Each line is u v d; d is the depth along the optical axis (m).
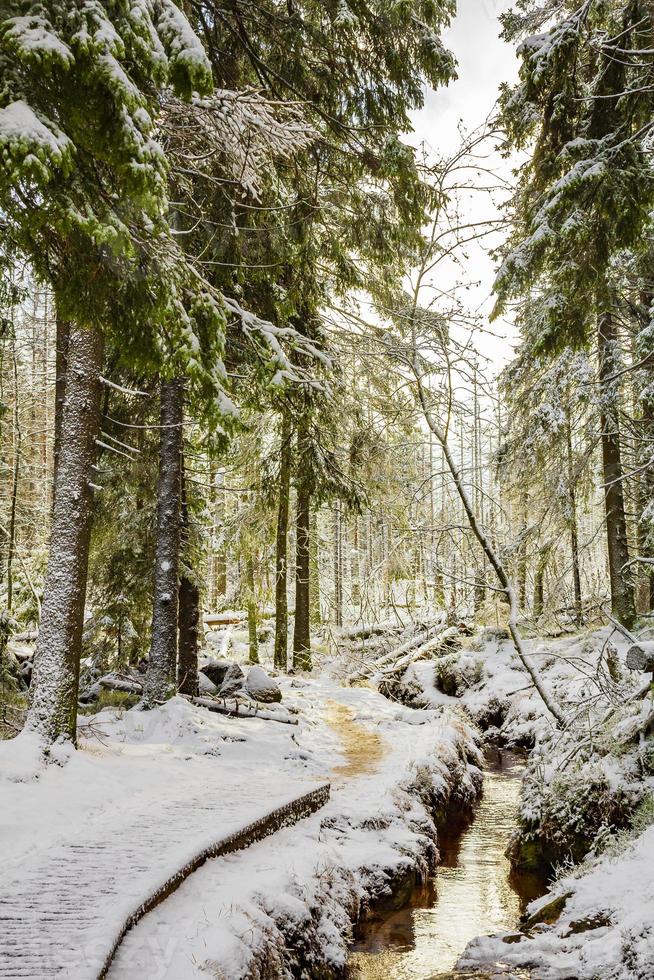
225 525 22.08
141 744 10.93
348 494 16.75
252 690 15.46
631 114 8.41
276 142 7.25
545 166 9.28
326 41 9.77
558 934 5.62
